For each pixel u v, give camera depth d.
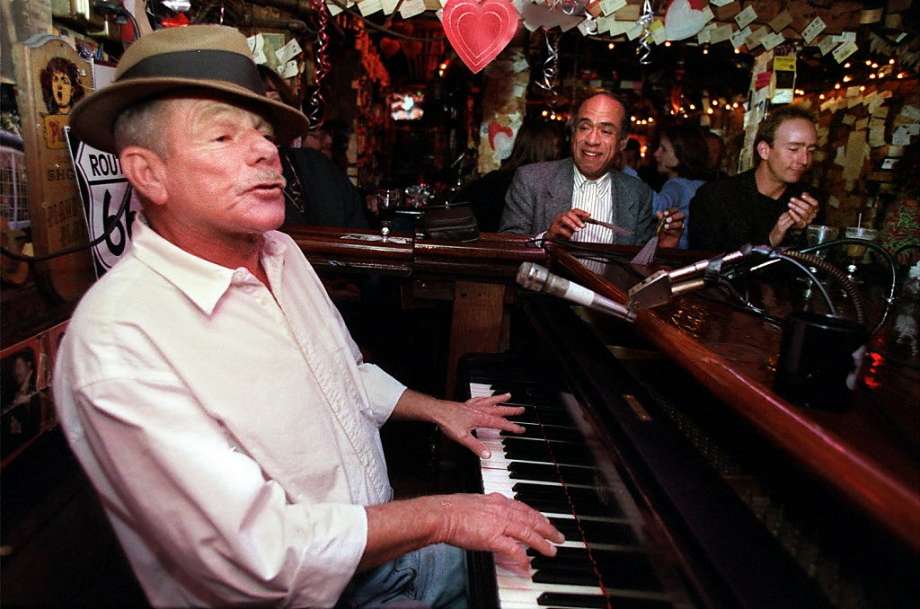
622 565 0.91
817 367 0.62
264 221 1.06
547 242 2.02
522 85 3.83
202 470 0.89
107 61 1.44
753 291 1.33
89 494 1.08
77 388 0.89
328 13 2.74
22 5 1.11
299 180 2.48
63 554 0.98
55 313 1.17
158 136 1.01
